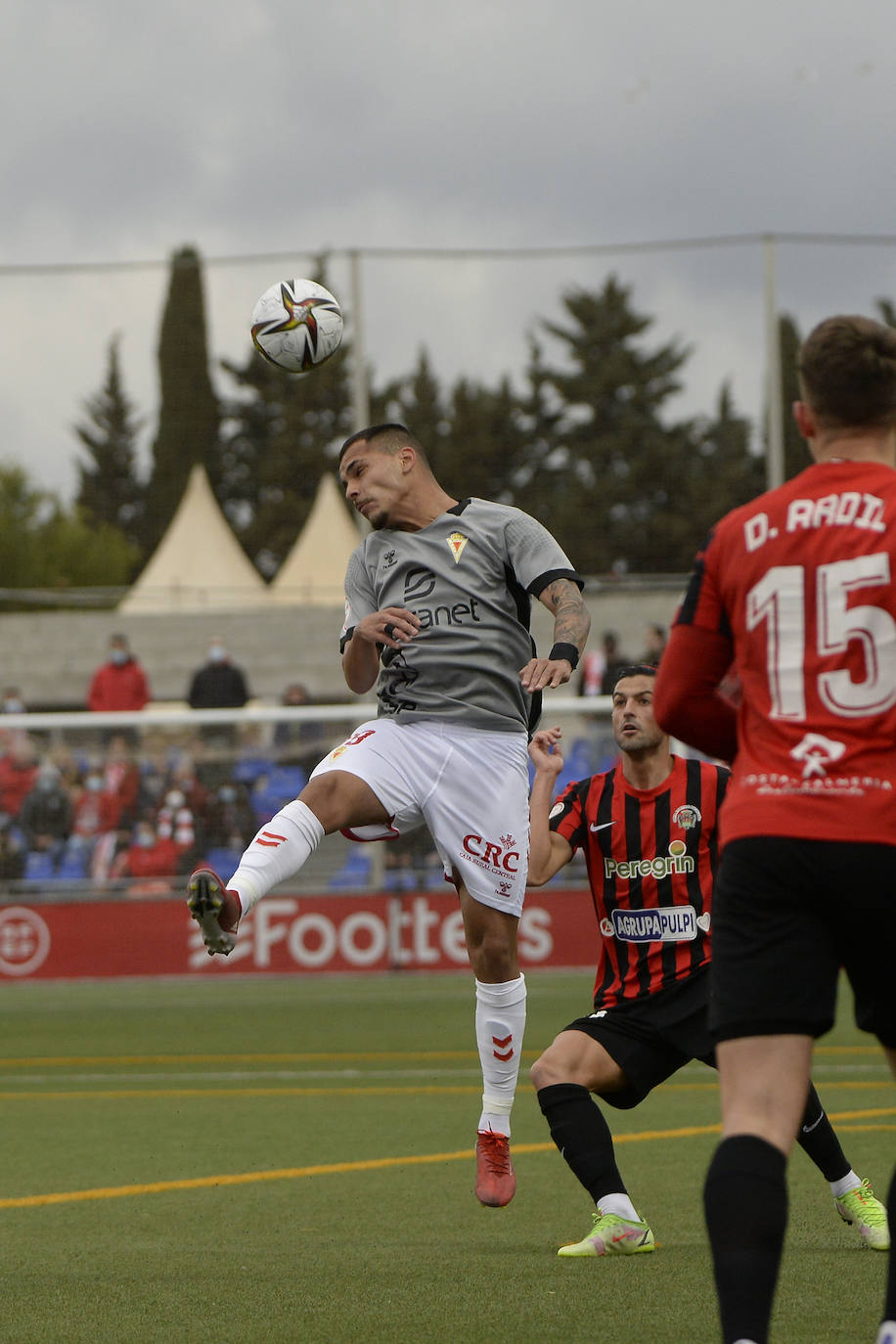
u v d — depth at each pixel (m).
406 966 56.44
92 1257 16.62
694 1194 20.00
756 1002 9.80
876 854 9.68
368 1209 19.50
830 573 10.05
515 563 17.17
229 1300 14.50
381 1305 14.22
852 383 10.38
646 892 17.08
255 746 59.16
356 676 17.92
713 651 10.64
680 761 17.47
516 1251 16.84
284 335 18.75
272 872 16.12
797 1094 9.78
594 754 58.38
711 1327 13.21
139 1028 44.16
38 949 57.50
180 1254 16.77
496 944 17.59
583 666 73.50
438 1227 18.39
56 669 111.12
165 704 97.56
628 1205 16.55
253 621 109.50
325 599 118.81
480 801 17.41
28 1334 13.20
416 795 17.33
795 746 9.98
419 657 17.39
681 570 171.88
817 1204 19.28
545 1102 16.89
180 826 58.56
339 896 56.47
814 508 10.26
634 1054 16.97
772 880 9.84
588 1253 16.42
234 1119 27.97
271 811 58.81
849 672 9.93
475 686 17.38
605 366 194.75
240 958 56.81
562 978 54.38
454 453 195.00
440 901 56.47
